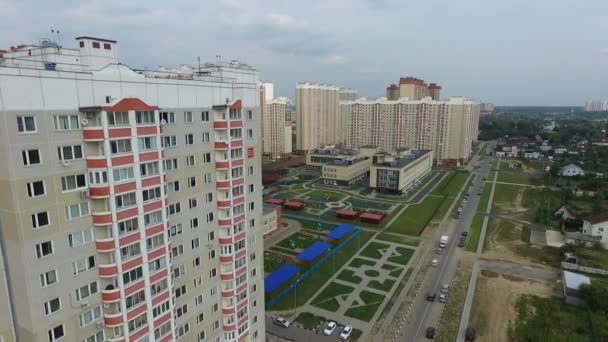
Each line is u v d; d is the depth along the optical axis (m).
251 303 56.28
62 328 33.03
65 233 32.09
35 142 29.17
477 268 94.56
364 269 94.44
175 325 43.38
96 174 33.09
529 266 95.44
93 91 32.66
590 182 170.75
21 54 38.53
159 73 45.41
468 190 178.88
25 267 29.75
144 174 37.16
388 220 134.38
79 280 33.66
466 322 71.19
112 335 36.72
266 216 118.69
